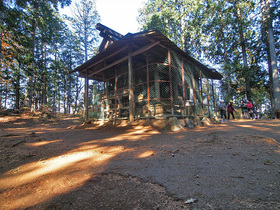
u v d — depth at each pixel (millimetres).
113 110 11422
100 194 1917
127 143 4531
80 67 11414
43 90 22141
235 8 15305
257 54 16172
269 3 12984
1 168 3070
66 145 4723
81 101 34031
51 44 24344
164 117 7094
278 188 1757
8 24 12242
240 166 2469
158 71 10023
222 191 1777
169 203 1630
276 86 12367
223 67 16062
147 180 2178
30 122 13047
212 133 5160
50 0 15961
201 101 10875
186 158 3000
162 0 20406
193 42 19750
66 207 1696
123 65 11523
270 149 3178
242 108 13578
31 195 2020
